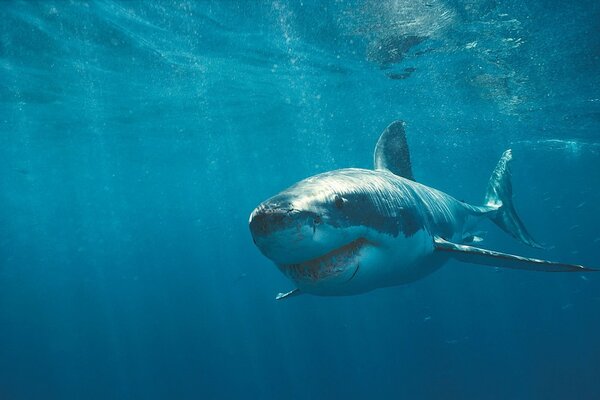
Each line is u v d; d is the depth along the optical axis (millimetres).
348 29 11305
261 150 30453
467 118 20250
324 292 3061
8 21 10688
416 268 4289
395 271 3760
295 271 2842
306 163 37031
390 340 36750
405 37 11688
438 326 34188
